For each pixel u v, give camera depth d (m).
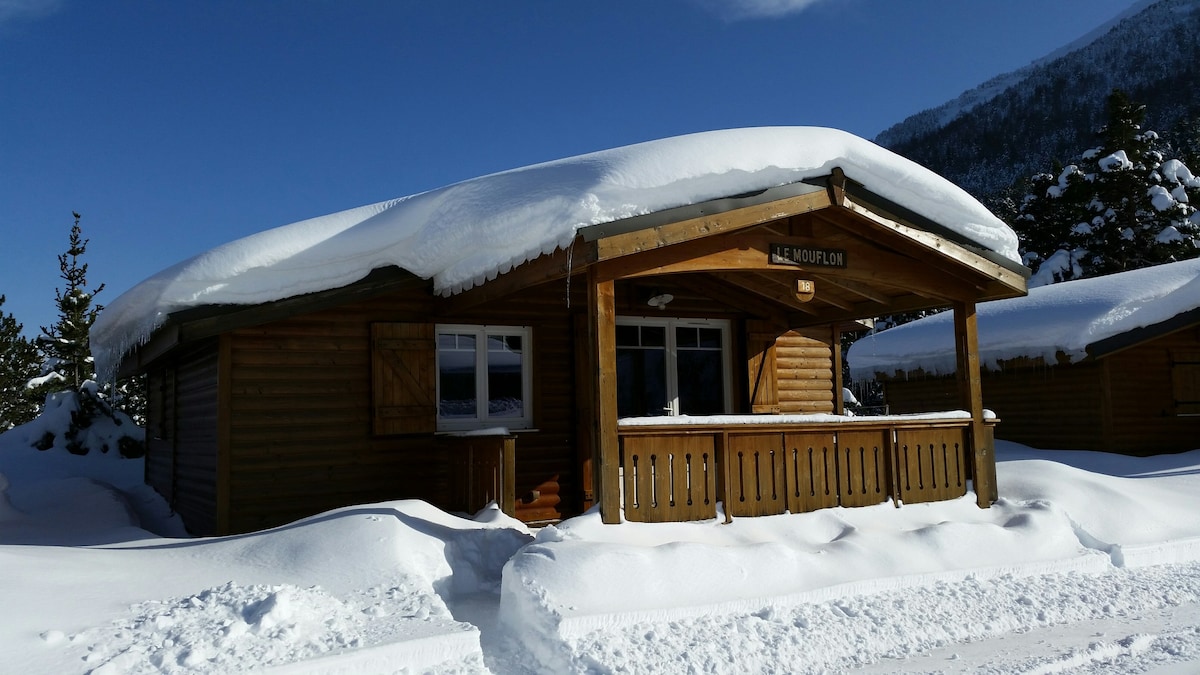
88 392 16.80
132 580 5.52
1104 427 14.36
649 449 6.98
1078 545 7.95
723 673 4.98
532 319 9.96
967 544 7.38
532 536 7.18
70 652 4.19
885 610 6.12
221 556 6.32
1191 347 15.50
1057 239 32.34
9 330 27.44
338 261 8.36
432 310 9.41
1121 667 5.19
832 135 7.59
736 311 11.40
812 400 12.02
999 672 5.06
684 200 6.86
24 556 5.60
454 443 8.77
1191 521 8.91
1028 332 15.33
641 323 10.80
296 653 4.43
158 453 12.80
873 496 8.12
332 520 6.80
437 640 4.71
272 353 8.67
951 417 8.62
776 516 7.44
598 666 4.83
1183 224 28.42
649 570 5.88
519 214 7.01
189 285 7.92
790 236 7.79
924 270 8.66
